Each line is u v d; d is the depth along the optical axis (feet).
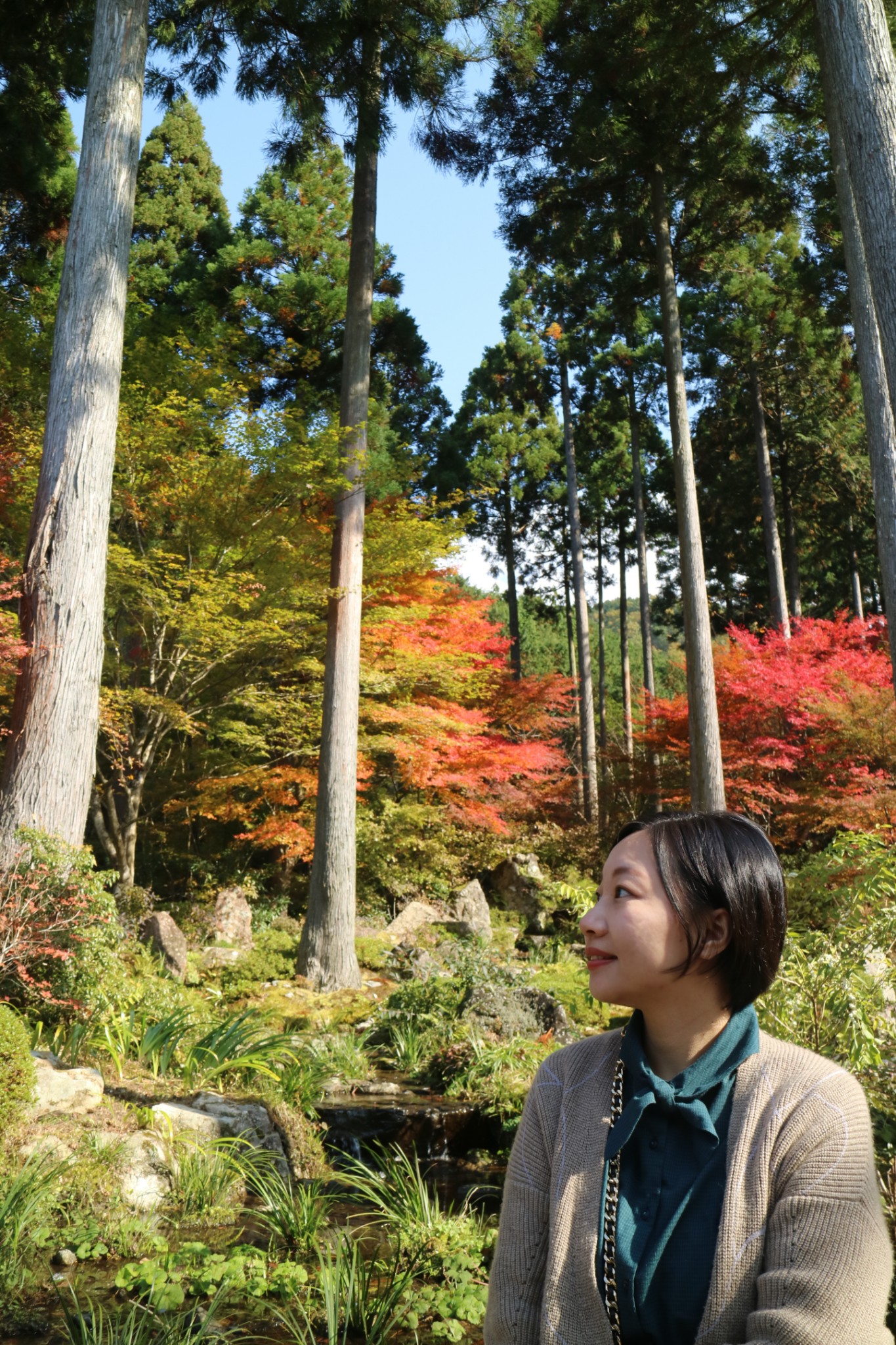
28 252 50.80
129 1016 22.86
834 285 56.80
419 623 51.72
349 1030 30.91
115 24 28.76
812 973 13.29
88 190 27.91
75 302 27.43
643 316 80.69
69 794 25.21
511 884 54.85
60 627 25.77
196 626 37.42
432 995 30.22
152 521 40.01
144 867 50.75
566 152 45.19
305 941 38.52
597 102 42.32
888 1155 10.23
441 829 56.54
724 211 49.52
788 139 45.85
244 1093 21.38
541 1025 29.55
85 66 42.22
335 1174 18.21
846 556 97.66
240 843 52.65
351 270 41.86
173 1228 15.55
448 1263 13.88
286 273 61.67
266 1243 15.12
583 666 78.79
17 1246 13.91
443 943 42.47
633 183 47.50
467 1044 27.12
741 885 3.76
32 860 22.38
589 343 82.38
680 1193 3.53
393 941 44.60
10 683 33.88
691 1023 3.81
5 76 43.57
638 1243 3.50
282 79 40.19
